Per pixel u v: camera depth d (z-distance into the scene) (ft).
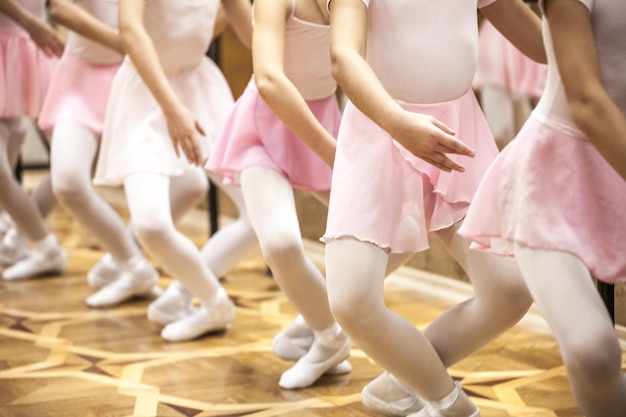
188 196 10.95
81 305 12.04
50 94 11.80
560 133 5.47
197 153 8.87
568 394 8.00
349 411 7.70
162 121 10.07
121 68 10.39
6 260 14.57
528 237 5.41
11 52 12.68
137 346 10.00
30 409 7.93
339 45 6.01
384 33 6.55
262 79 7.06
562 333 5.22
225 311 10.21
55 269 14.05
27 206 13.47
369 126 6.55
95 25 10.68
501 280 6.55
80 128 11.48
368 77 5.82
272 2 7.39
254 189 8.11
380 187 6.44
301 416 7.62
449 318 6.88
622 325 9.45
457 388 6.71
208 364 9.24
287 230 7.91
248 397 8.16
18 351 9.88
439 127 5.59
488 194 5.80
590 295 5.27
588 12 5.24
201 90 10.23
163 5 9.77
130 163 9.87
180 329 10.19
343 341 8.50
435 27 6.55
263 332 10.49
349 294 6.30
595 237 5.42
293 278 8.02
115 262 12.73
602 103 5.01
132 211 9.73
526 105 12.29
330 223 6.47
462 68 6.64
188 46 9.98
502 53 12.41
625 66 5.42
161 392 8.37
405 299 12.07
